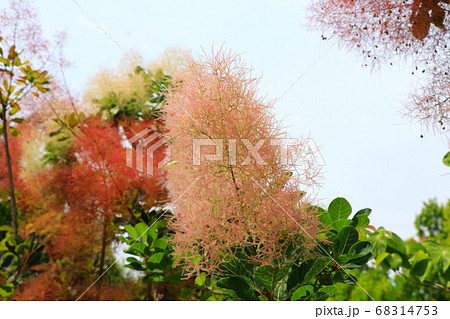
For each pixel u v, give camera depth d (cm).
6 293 183
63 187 214
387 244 148
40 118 227
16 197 229
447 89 117
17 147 235
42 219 217
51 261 211
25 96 224
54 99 223
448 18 118
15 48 213
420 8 120
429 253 147
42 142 229
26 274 192
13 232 217
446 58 119
